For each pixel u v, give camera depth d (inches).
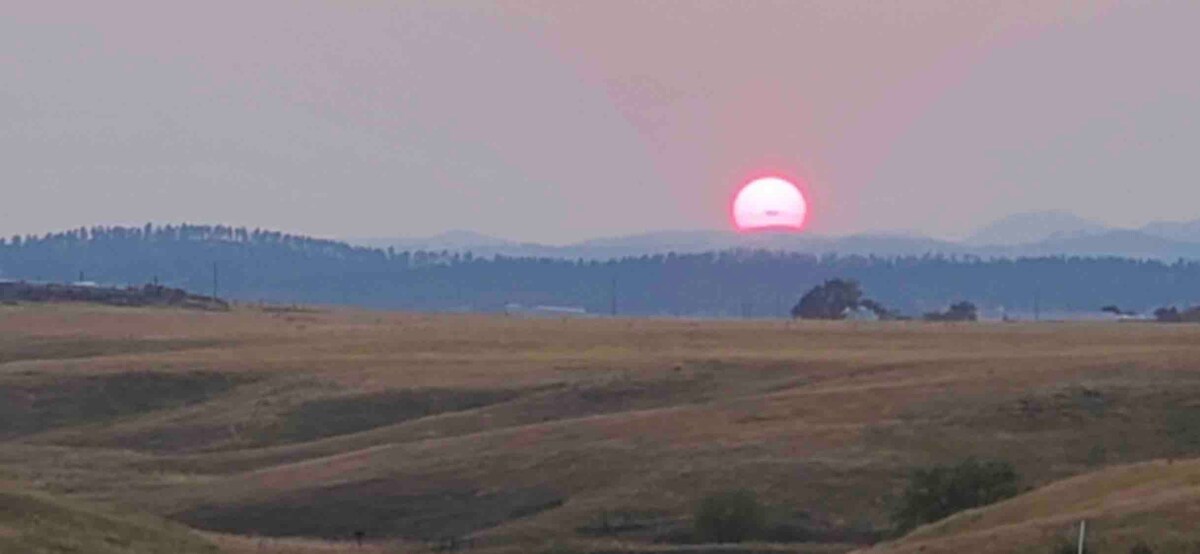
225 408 4623.5
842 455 3437.5
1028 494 2333.9
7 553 1801.2
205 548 2138.3
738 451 3474.4
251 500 3398.1
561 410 4404.5
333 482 3457.2
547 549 2957.7
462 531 3216.0
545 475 3417.8
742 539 3024.1
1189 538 1787.6
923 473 2817.4
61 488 3558.1
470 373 4800.7
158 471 3868.1
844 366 4626.0
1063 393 3801.7
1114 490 2170.3
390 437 4217.5
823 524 3083.2
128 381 4891.7
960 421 3678.6
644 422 3796.8
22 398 4781.0
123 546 1972.2
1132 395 3779.5
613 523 3117.6
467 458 3560.5
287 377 4886.8
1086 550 1793.8
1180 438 3590.1
